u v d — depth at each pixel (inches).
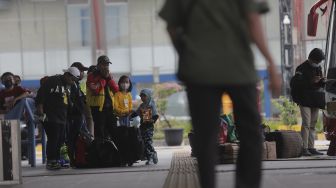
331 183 521.0
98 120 884.6
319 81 905.5
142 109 909.2
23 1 2588.6
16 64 2583.7
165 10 309.7
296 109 1530.5
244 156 312.8
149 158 905.5
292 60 1577.3
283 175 607.8
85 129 896.3
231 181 572.4
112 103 893.8
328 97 953.5
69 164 925.2
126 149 872.9
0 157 637.3
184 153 1179.3
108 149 869.8
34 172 842.8
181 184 560.7
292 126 1521.9
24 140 1198.3
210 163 307.6
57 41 2586.1
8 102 1007.0
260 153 312.8
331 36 966.4
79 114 896.3
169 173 702.5
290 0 1581.0
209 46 302.8
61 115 876.6
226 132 887.1
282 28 1595.7
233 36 304.7
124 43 2564.0
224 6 305.4
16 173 640.4
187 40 305.9
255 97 309.1
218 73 299.3
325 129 927.7
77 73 884.6
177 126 1850.4
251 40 306.5
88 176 722.8
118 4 2576.3
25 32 2588.6
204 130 306.5
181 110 2222.0
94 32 2566.4
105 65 889.5
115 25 2571.4
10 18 2588.6
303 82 908.0
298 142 890.7
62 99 877.2
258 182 313.9
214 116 306.5
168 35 311.0
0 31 2591.0
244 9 302.5
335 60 954.7
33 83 2573.8
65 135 896.3
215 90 305.9
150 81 2532.0
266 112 1924.2
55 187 605.6
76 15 2583.7
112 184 607.2
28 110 991.6
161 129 1791.3
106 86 893.2
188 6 306.5
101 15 2573.8
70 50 2576.3
